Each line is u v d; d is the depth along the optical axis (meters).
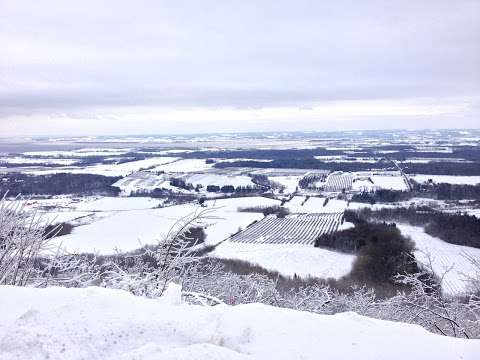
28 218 7.93
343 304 11.32
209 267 11.91
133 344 4.11
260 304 5.09
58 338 4.00
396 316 9.97
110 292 5.16
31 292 5.42
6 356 3.75
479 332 8.02
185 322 4.50
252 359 3.77
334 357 4.05
